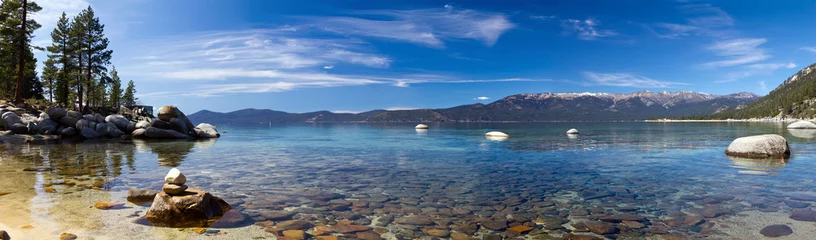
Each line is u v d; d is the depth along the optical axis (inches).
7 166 717.3
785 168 664.4
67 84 2412.6
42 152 1007.6
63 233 303.3
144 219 344.8
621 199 442.0
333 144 1454.2
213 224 333.7
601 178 592.7
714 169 669.9
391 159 885.2
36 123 1545.3
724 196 450.0
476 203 425.7
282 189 504.4
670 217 361.1
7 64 2272.4
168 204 350.3
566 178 596.4
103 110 2498.8
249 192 483.2
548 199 445.7
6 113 1514.5
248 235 306.0
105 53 2480.3
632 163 775.7
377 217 364.8
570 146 1250.0
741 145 870.4
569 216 368.8
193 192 368.5
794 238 296.8
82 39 2418.8
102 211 371.9
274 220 350.0
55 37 2378.2
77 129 1588.3
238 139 1834.4
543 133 2393.0
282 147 1285.7
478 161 836.0
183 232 310.3
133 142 1434.5
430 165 765.9
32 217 348.8
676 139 1610.5
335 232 316.8
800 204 405.7
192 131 1856.5
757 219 350.3
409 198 451.2
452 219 359.3
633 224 339.9
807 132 2171.5
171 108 1811.0
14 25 1905.8
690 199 437.1
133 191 426.9
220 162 818.2
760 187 501.4
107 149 1114.1
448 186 530.0
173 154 989.8
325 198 449.1
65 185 517.3
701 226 331.6
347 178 599.5
